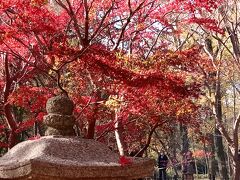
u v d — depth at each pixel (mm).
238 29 14547
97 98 10492
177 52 9734
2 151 16141
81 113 10461
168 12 10477
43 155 3873
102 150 4211
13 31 8242
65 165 3732
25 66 11734
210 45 13836
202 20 10484
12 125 11688
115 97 9883
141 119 11773
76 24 9117
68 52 8805
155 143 22375
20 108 15172
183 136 26375
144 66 9203
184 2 9773
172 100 10203
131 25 11352
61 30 9469
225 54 15227
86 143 4203
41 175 3656
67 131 4355
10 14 9062
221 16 13266
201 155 25391
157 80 9031
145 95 9688
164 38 13648
